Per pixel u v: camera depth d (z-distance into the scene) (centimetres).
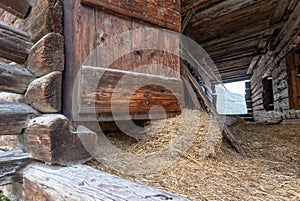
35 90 134
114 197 77
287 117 466
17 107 134
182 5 301
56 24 134
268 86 645
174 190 114
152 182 124
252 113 836
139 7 159
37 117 134
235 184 126
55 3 134
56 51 132
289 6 343
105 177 100
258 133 335
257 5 331
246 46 530
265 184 127
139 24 161
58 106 131
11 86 137
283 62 486
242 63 700
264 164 172
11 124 129
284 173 149
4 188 159
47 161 116
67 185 92
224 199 105
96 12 140
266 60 600
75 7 136
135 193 79
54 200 92
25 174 121
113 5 145
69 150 123
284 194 113
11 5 147
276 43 500
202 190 116
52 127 117
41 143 121
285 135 315
